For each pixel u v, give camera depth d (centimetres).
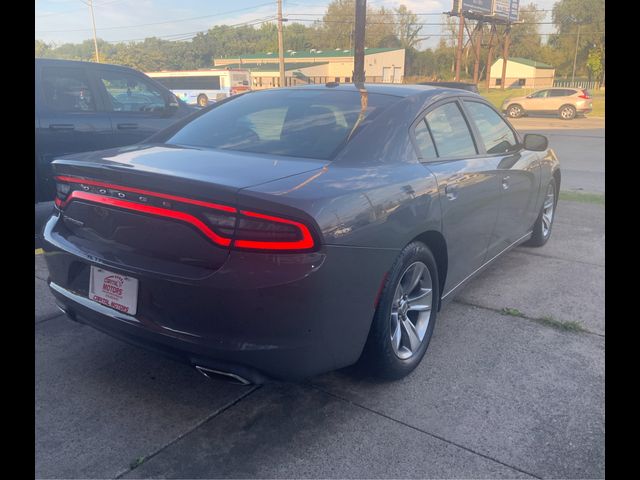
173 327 238
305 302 227
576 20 7819
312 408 279
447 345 348
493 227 396
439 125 343
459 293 409
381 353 279
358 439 256
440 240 319
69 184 276
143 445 249
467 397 291
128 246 253
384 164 287
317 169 262
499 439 258
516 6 4975
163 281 234
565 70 7994
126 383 297
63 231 282
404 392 294
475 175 349
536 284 457
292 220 221
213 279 224
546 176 509
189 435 256
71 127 561
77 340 342
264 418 270
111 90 613
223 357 229
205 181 228
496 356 335
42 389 289
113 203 254
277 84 5669
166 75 4569
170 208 235
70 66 578
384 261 262
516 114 2878
